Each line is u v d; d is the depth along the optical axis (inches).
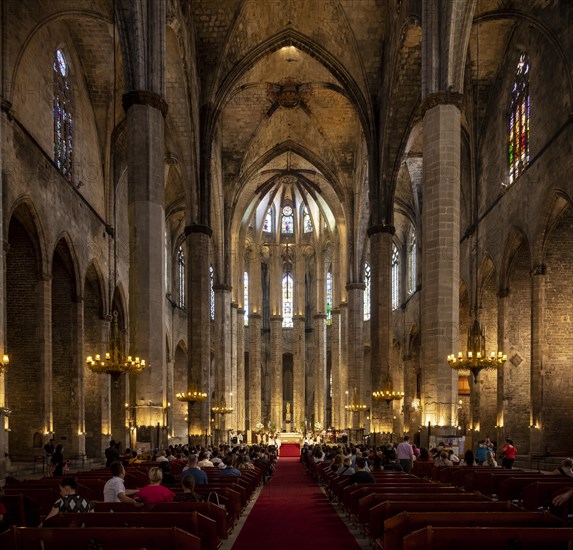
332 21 1304.1
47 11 902.4
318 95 1658.5
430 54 845.2
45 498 446.3
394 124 1257.4
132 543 233.3
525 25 1062.4
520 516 264.2
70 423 1110.4
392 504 329.7
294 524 510.9
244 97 1647.4
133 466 668.1
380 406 1338.6
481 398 1274.6
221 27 1302.9
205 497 435.5
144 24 797.9
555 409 977.5
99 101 1214.3
